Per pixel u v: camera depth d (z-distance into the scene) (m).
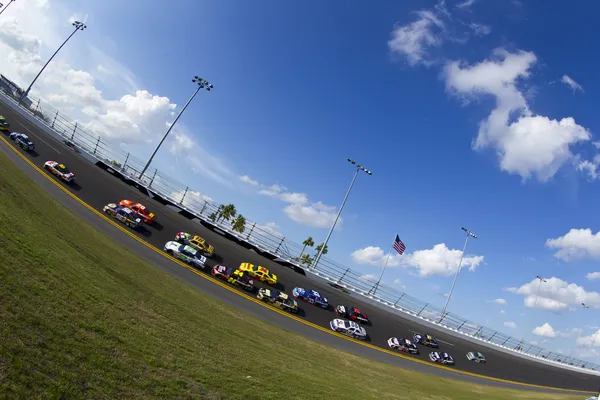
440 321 69.50
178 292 29.70
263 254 62.41
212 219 66.44
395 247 68.56
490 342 70.12
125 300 18.38
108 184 58.91
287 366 22.12
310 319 45.97
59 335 11.38
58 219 29.33
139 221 48.50
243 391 14.34
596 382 69.62
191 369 14.08
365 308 57.72
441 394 33.34
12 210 21.52
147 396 10.77
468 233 77.69
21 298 12.12
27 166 52.22
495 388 45.72
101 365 11.12
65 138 68.88
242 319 32.56
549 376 62.19
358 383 25.98
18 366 9.10
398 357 45.44
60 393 9.04
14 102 75.31
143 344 14.06
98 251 27.28
